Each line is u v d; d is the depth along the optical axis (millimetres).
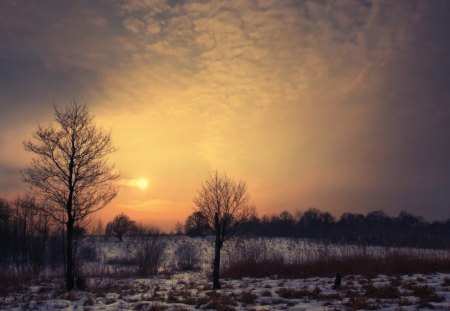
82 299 18219
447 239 40156
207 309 15000
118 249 61281
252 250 34312
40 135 22719
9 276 29031
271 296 18188
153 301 17266
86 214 23312
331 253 33688
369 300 15430
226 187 23953
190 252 51969
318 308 14133
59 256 42781
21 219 46594
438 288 17547
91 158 23250
